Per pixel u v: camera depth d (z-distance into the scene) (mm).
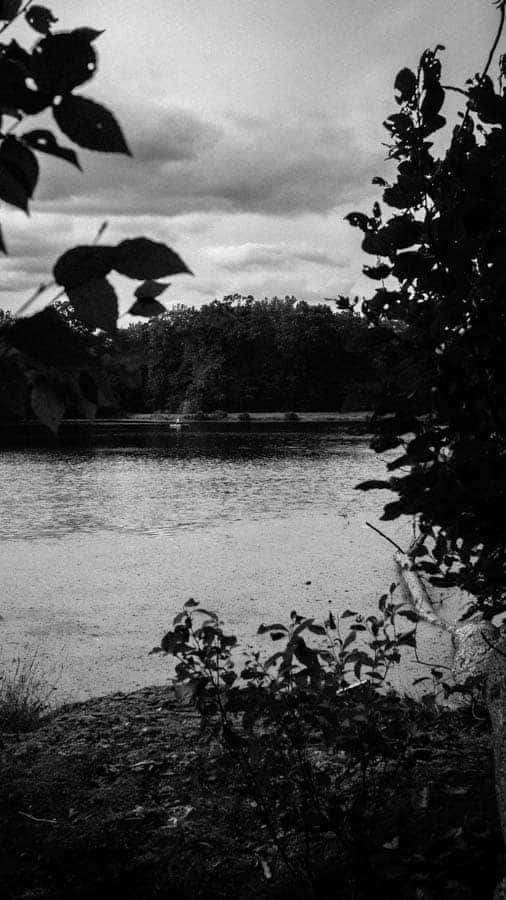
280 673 2838
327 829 2705
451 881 2404
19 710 5047
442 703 5277
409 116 1893
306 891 2607
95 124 574
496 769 2156
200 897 2707
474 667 5797
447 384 1711
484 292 1647
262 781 2830
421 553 2104
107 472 25188
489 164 1622
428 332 1766
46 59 574
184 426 62594
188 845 3047
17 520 15734
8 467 27094
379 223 1922
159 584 10008
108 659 6891
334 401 88188
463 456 1687
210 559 11648
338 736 2852
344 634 7469
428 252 1812
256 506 17484
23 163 595
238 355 86750
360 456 30672
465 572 2141
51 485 21781
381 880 2533
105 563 11414
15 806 3475
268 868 2834
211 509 17094
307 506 17375
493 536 1841
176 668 2924
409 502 1764
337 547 12508
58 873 2938
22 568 11102
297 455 31453
